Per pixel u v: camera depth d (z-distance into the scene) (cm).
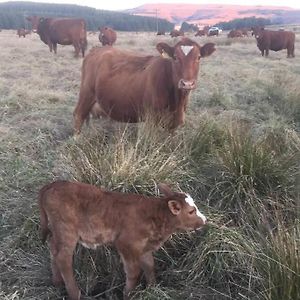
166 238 224
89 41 1738
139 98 364
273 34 1298
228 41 1638
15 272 231
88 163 263
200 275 226
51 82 673
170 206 209
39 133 395
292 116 456
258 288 211
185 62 328
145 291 214
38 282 229
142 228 214
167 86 345
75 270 232
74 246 214
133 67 375
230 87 629
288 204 269
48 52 1205
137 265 218
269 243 217
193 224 221
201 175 293
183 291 218
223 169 288
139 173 263
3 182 297
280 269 191
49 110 479
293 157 303
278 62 1013
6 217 264
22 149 362
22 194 280
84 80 411
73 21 1128
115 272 235
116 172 257
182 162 299
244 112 476
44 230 217
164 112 353
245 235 243
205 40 1714
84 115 414
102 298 226
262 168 282
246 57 1162
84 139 326
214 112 483
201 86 616
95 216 212
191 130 351
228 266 224
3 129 400
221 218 257
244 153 286
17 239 247
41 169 312
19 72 768
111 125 407
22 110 482
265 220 250
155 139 306
